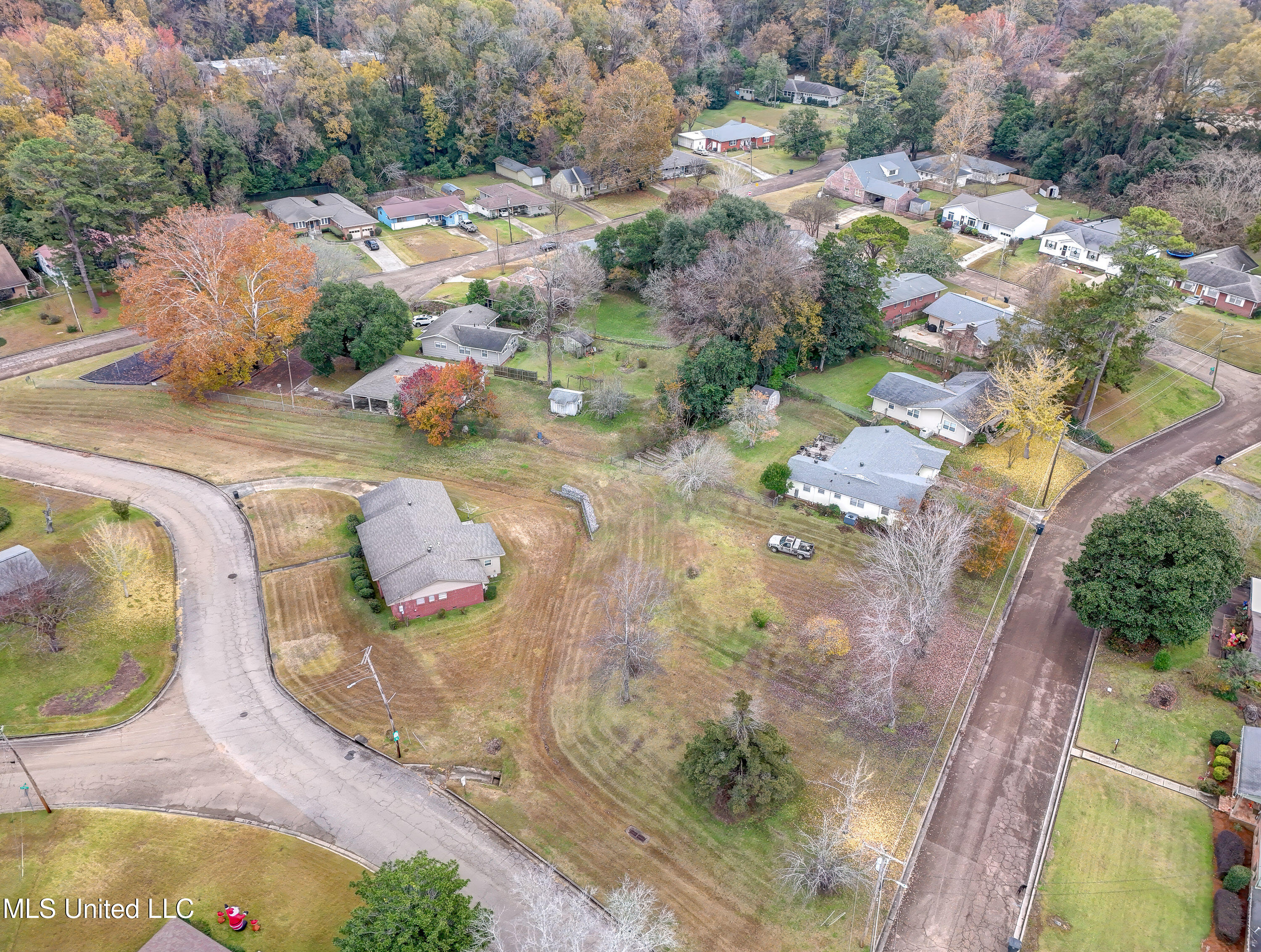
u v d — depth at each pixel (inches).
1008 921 1638.8
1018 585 2448.3
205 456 3120.1
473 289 4151.1
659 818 1850.4
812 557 2551.7
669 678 2183.8
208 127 5113.2
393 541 2513.5
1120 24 5177.2
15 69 4896.7
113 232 4188.0
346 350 3531.0
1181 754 1950.1
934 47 6845.5
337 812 1856.5
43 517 2723.9
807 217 4724.4
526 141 6481.3
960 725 2044.8
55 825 1796.3
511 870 1743.4
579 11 6692.9
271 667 2235.5
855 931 1619.1
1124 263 2785.4
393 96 5974.4
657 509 2810.0
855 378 3503.9
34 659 2199.8
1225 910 1605.6
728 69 7642.7
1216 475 2832.2
